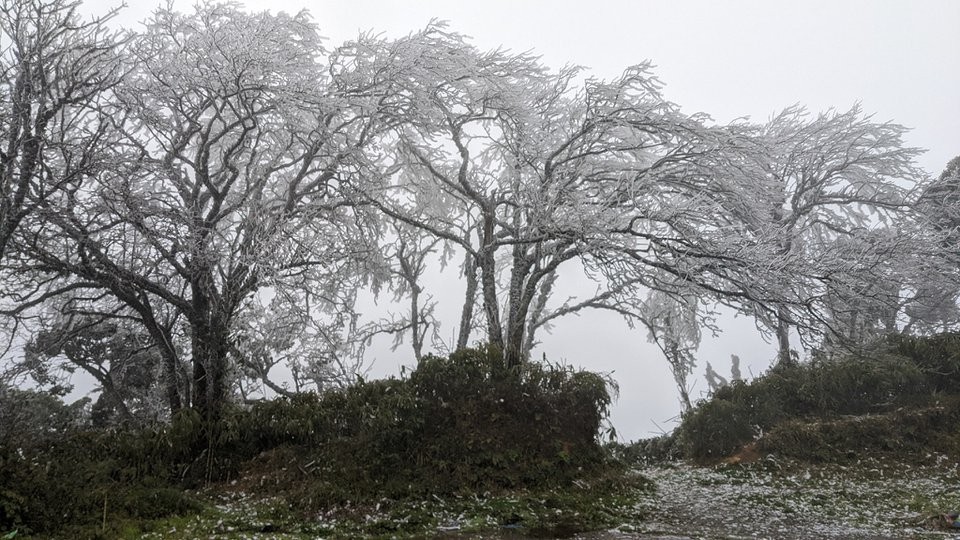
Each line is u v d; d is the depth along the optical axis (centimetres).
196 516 970
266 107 1420
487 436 1238
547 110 1766
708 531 986
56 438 1182
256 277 1346
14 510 819
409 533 952
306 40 1542
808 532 976
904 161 2195
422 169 1914
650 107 1581
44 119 1126
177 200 1384
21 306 1384
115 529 870
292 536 899
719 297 1511
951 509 1076
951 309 2291
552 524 1004
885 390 1623
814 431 1523
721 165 1564
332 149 1504
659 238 1431
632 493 1253
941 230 2052
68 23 1227
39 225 1226
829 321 1480
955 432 1483
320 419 1216
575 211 1444
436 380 1265
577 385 1355
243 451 1213
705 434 1655
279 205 1516
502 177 2023
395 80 1520
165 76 1414
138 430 1255
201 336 1369
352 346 1881
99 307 1673
